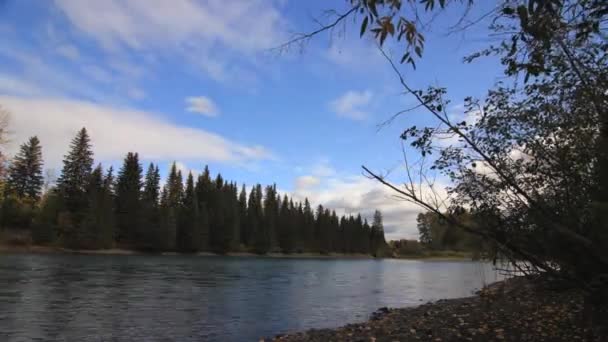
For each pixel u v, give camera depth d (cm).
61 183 7388
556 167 448
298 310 1930
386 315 1593
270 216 10744
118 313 1628
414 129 530
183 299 2111
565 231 345
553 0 297
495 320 1086
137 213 8150
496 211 435
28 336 1210
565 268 392
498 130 521
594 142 417
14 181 7544
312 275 4481
